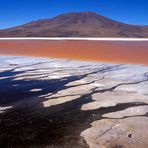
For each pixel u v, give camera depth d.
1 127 3.94
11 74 8.27
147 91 5.98
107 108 4.81
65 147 3.30
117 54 13.98
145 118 4.29
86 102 5.19
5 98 5.54
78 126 3.98
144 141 3.46
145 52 14.78
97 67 9.48
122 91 6.00
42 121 4.20
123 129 3.84
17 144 3.39
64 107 4.90
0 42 32.09
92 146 3.32
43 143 3.42
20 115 4.47
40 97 5.60
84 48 18.77
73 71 8.69
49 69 9.16
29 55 14.59
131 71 8.49
